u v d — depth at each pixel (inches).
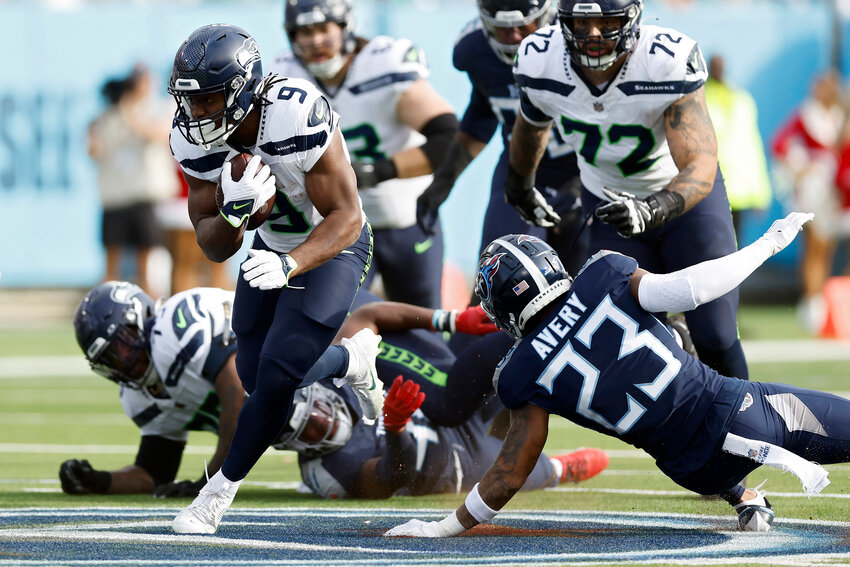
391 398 598.2
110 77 1843.0
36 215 1956.2
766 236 501.7
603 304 492.4
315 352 525.3
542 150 666.2
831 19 2058.3
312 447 637.9
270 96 510.0
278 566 438.0
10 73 1941.4
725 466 490.6
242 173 498.0
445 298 1771.7
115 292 657.6
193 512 522.9
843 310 1638.8
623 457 778.8
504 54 752.3
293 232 547.2
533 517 568.4
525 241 509.0
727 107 1505.9
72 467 653.9
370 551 473.7
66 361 1537.9
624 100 600.7
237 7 1951.3
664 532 521.7
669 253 651.5
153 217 1766.7
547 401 491.2
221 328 649.6
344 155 522.6
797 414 491.5
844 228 1798.7
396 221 886.4
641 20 601.0
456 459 649.6
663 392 486.3
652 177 639.1
